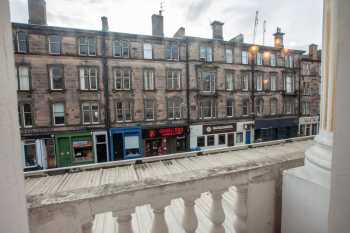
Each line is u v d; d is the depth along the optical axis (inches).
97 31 522.9
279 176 73.6
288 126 786.8
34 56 482.0
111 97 549.6
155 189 52.3
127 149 576.7
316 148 68.2
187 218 58.1
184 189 56.0
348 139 33.3
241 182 64.9
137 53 567.2
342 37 31.6
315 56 830.5
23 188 32.9
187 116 629.6
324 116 66.7
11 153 29.9
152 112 598.2
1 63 28.2
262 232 72.5
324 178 59.5
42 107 497.0
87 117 539.2
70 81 514.6
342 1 31.3
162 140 607.5
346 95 32.0
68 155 523.8
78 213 45.7
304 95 824.3
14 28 462.6
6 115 29.0
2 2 28.7
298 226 67.5
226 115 688.4
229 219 110.7
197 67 631.2
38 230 43.0
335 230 34.5
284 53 765.9
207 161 317.4
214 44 653.3
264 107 748.6
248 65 707.4
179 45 611.2
